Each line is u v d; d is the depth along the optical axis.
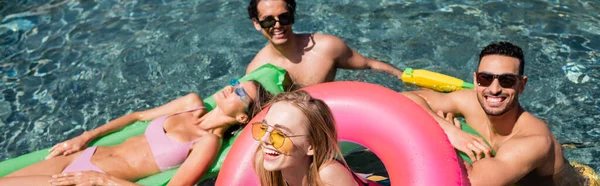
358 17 5.93
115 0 6.49
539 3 6.04
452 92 4.23
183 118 4.31
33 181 3.72
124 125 4.39
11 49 5.71
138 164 3.99
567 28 5.61
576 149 4.24
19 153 4.46
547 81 4.93
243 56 5.41
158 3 6.38
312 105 2.65
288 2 4.43
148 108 4.84
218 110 4.23
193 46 5.58
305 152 2.68
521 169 3.46
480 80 3.56
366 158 4.23
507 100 3.53
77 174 3.77
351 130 3.32
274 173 2.89
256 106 4.13
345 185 2.77
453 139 3.67
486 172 3.39
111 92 5.06
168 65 5.34
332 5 6.15
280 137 2.59
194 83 5.11
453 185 3.01
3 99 5.02
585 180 3.84
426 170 3.03
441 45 5.44
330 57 4.69
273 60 4.76
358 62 4.88
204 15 6.08
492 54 3.54
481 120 3.98
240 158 3.38
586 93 4.79
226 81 5.11
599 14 5.82
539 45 5.37
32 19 6.18
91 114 4.82
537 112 4.63
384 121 3.22
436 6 6.05
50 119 4.79
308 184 2.81
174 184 3.83
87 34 5.89
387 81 4.88
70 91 5.09
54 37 5.88
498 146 3.74
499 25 5.70
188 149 4.05
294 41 4.68
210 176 3.99
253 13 4.51
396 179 3.12
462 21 5.77
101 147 4.09
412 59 5.27
